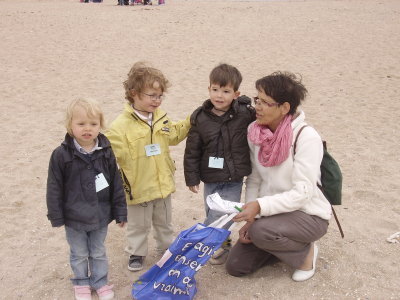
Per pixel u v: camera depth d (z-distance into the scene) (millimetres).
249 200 3691
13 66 11906
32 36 15805
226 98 3410
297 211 3357
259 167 3537
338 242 3998
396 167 5688
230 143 3551
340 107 8500
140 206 3561
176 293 3195
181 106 8609
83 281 3336
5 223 4461
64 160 3025
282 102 3182
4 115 8125
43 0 30312
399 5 25031
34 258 3889
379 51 13398
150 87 3338
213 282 3508
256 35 16203
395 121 7621
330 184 3377
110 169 3186
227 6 25562
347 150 6320
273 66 11922
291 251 3398
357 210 4590
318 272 3580
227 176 3584
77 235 3227
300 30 17047
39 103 8867
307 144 3242
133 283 3377
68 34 16234
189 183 3672
